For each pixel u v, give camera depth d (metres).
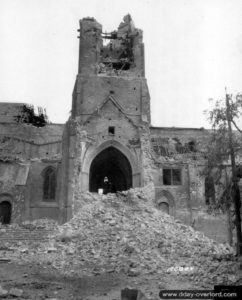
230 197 21.33
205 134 48.34
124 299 11.20
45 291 13.20
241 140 21.88
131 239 24.08
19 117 56.03
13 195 39.59
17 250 22.30
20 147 49.88
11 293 12.30
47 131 54.22
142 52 45.62
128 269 17.86
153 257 20.50
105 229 26.45
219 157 21.88
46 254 21.38
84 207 31.72
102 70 45.34
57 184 39.56
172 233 27.39
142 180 36.22
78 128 35.84
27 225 27.95
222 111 21.47
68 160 34.34
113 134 38.88
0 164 41.25
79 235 25.33
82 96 42.38
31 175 40.25
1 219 39.12
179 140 47.97
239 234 20.34
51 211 38.69
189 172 40.41
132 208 31.83
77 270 17.86
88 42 45.03
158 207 39.62
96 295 12.85
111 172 46.34
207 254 21.52
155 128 48.53
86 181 36.72
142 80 43.84
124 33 47.78
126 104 42.56
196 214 38.66
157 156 42.72
